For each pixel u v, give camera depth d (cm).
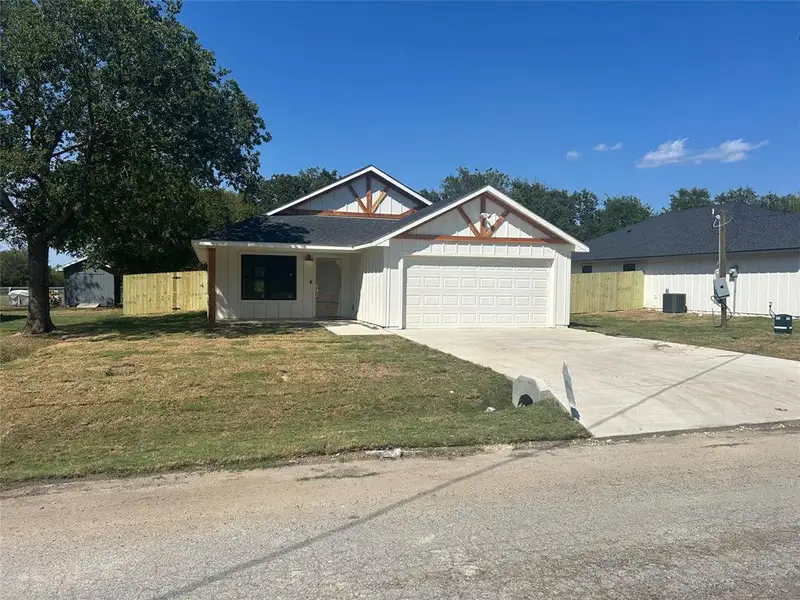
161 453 594
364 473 534
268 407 808
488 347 1280
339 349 1236
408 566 351
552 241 1750
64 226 1642
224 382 920
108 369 1009
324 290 2005
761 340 1413
